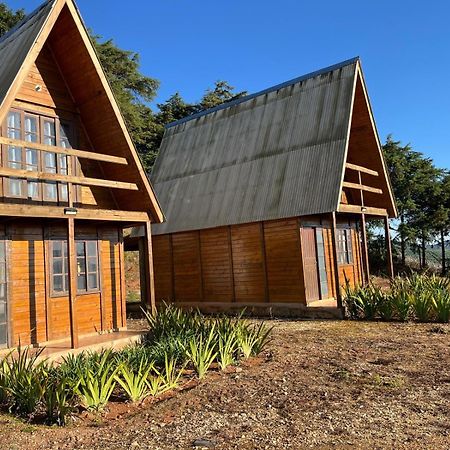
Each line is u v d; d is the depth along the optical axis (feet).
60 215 28.89
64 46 33.12
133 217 34.60
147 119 108.68
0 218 28.50
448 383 20.39
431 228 94.53
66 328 32.73
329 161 45.09
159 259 58.08
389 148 101.09
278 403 18.98
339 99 48.65
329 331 35.17
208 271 53.11
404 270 95.55
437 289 40.73
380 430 15.42
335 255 42.11
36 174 27.61
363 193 58.18
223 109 63.05
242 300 49.90
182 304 54.44
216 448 14.76
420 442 14.25
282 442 14.88
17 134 31.53
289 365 25.21
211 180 55.93
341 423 16.26
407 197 96.48
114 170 36.63
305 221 47.11
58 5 29.78
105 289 36.17
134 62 102.99
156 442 15.60
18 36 32.19
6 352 28.22
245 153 54.54
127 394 20.81
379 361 24.95
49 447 15.61
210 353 24.47
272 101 56.49
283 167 48.78
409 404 17.93
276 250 47.32
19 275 30.35
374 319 39.73
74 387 19.43
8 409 19.65
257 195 49.14
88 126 35.99
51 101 33.94
